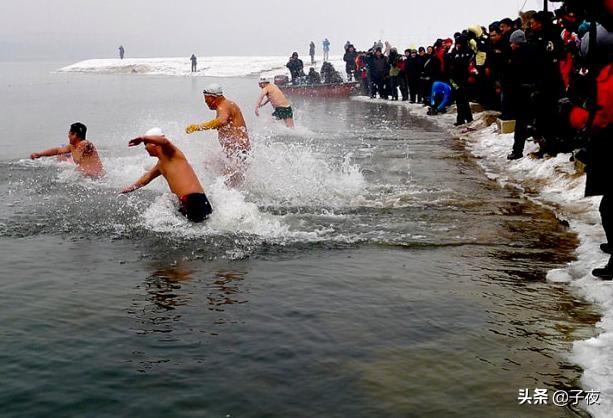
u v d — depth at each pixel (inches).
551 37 374.9
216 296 172.9
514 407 116.3
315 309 163.8
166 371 129.4
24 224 249.3
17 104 1005.8
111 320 155.9
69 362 133.3
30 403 117.2
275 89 613.9
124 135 592.1
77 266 198.8
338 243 226.8
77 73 2829.7
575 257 209.0
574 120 199.0
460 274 193.3
